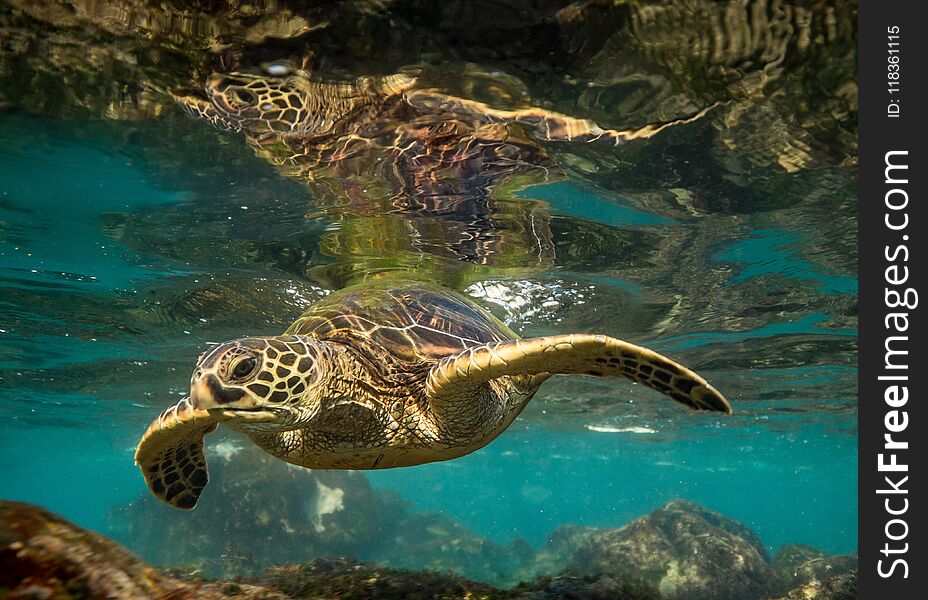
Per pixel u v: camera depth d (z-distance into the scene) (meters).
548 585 5.73
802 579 17.67
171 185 7.25
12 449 34.88
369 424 5.15
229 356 4.23
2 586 2.02
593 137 6.17
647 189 7.25
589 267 9.65
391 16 4.56
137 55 5.09
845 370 15.03
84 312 11.71
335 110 5.79
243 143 6.36
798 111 5.64
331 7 4.48
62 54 5.09
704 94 5.41
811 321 11.66
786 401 19.08
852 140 6.11
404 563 22.88
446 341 5.73
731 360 14.63
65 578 2.17
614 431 27.14
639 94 5.46
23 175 6.97
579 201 7.60
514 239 8.73
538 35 4.73
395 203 7.70
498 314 11.81
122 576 2.40
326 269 9.80
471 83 5.35
